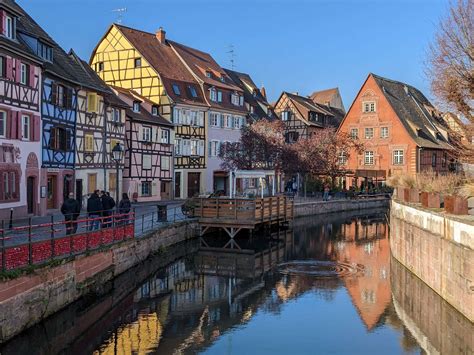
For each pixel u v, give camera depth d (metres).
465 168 24.25
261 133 44.19
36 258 13.39
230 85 53.47
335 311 16.09
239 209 29.22
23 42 24.95
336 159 49.47
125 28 47.03
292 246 28.53
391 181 26.70
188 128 46.41
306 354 12.64
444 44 20.12
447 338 13.67
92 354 12.46
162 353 12.61
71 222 15.38
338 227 36.97
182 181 45.59
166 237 25.28
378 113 59.91
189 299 17.53
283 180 54.78
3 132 22.80
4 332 11.68
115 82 46.53
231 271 22.05
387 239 31.22
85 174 31.52
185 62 50.12
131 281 20.06
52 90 27.34
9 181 23.17
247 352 12.71
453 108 20.31
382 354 12.67
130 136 38.91
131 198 39.09
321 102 82.12
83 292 15.83
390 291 18.39
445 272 15.05
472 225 13.05
